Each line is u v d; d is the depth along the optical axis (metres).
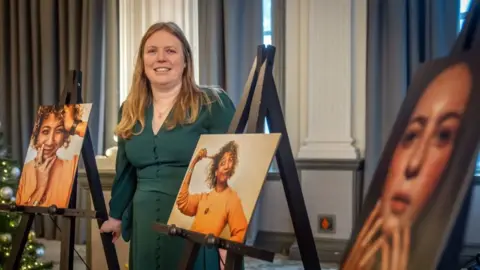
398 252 0.97
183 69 1.58
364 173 3.39
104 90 4.18
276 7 3.66
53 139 1.92
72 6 4.12
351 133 3.48
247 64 3.67
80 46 4.16
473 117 0.94
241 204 1.12
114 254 1.79
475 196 3.17
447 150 0.96
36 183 1.90
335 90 3.45
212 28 3.69
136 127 1.61
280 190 3.70
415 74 1.22
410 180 1.04
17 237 1.87
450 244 0.90
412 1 3.22
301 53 3.65
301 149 3.50
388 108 3.32
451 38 3.17
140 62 1.63
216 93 1.61
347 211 3.39
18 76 4.32
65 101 1.99
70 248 1.79
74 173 1.79
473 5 1.08
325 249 3.40
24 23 4.26
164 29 1.58
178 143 1.52
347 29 3.41
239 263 1.12
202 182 1.28
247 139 1.21
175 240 1.51
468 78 1.00
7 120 4.40
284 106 3.69
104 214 1.79
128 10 4.01
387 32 3.31
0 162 2.89
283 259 3.48
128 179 1.72
